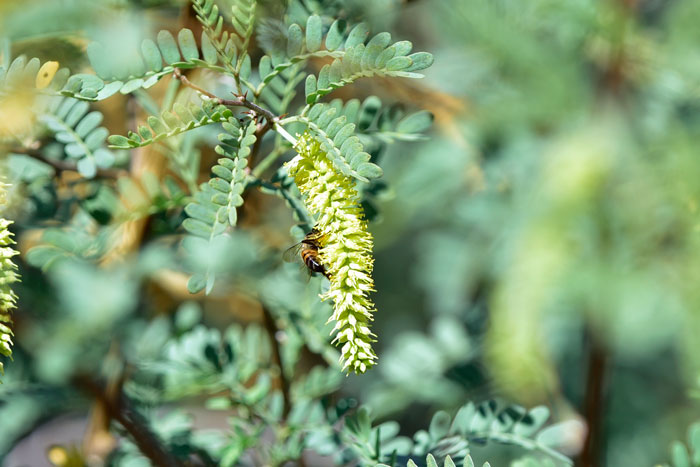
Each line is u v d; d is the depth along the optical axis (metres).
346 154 0.58
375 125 0.68
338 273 0.58
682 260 0.72
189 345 0.75
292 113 0.73
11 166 0.70
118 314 0.76
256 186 0.65
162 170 0.73
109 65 0.61
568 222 0.72
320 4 0.69
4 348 0.58
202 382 0.73
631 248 0.74
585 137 0.74
